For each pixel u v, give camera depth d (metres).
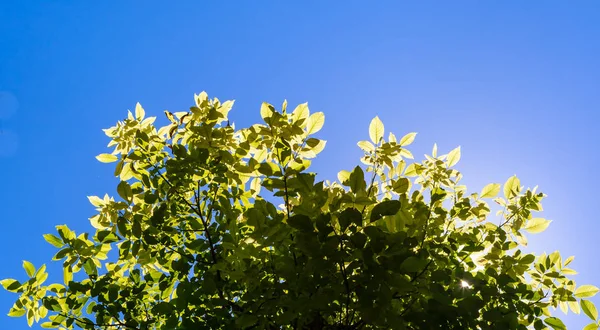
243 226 4.58
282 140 3.65
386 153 4.17
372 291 3.07
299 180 3.40
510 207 4.53
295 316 3.27
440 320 3.32
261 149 4.10
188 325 3.89
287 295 3.47
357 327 3.81
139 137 4.18
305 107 3.73
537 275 4.33
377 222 3.77
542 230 4.50
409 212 3.96
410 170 4.48
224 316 3.86
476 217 4.57
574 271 4.30
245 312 3.62
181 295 4.04
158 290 4.77
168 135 4.44
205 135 4.14
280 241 3.62
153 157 4.39
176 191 4.31
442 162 4.38
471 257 4.36
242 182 4.53
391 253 3.13
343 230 3.04
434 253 3.86
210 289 3.89
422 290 3.63
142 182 4.34
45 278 4.34
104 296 4.43
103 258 4.50
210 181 4.44
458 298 3.43
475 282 3.65
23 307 4.30
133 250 4.25
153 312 4.17
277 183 3.59
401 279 3.10
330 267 3.07
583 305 4.18
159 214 4.22
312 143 3.74
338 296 3.20
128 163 4.38
